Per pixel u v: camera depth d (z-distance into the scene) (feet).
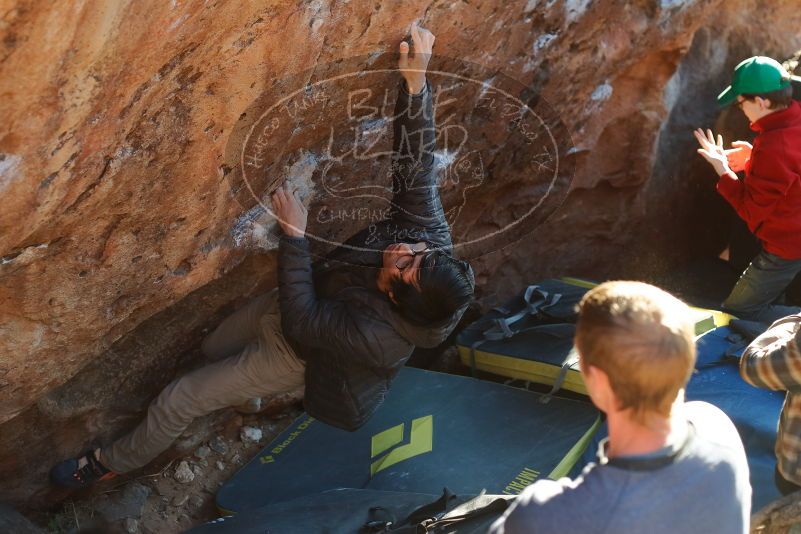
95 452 9.80
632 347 4.21
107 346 8.20
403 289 7.77
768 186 11.07
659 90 13.51
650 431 4.36
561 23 9.80
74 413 9.33
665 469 4.30
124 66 5.30
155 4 5.08
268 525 8.38
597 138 13.00
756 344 6.95
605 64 11.29
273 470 10.82
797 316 6.90
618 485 4.27
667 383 4.24
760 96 10.84
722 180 11.68
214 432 11.56
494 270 13.97
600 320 4.34
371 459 10.75
